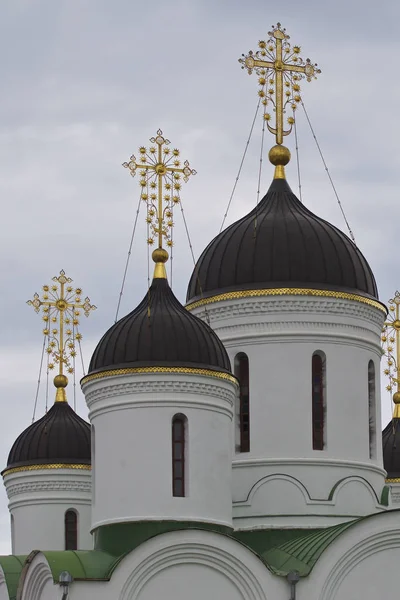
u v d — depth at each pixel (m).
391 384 79.81
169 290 61.25
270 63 68.88
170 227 63.03
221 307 64.19
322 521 61.41
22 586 58.72
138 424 57.94
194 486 57.66
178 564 55.44
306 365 63.16
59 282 82.50
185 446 58.06
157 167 63.72
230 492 58.84
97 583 54.41
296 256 63.97
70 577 54.00
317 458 62.44
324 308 63.44
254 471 62.44
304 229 64.75
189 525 57.16
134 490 57.38
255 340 63.50
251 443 62.84
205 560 55.62
